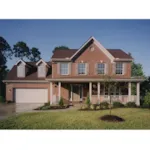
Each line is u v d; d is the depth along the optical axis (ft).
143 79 64.69
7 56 173.37
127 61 73.36
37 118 42.68
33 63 96.73
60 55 75.77
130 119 42.04
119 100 65.36
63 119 41.57
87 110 53.26
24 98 80.74
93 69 73.10
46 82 80.43
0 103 77.92
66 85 76.02
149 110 52.70
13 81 80.64
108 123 38.63
